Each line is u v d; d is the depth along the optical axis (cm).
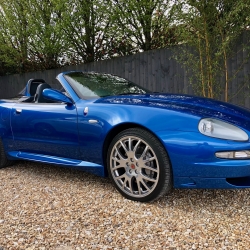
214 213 241
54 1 700
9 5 870
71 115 305
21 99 393
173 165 241
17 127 365
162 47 666
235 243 194
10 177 363
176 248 190
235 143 225
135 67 692
